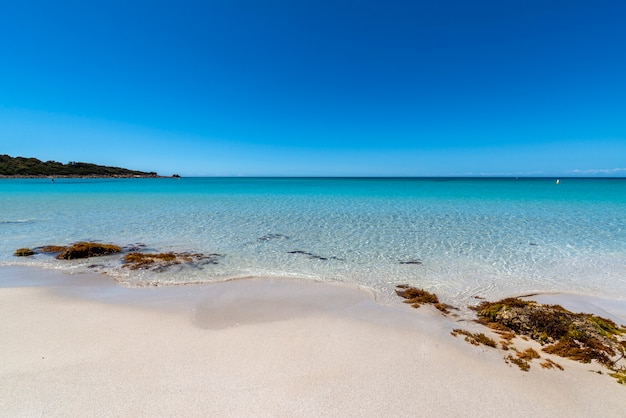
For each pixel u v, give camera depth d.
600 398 3.97
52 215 18.41
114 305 6.66
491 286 8.17
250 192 39.47
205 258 10.30
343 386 4.13
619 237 13.17
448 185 60.06
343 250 11.33
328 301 7.14
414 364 4.67
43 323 5.72
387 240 12.77
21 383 4.01
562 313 5.97
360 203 25.80
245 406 3.72
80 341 5.09
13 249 11.02
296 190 44.31
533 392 4.08
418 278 8.70
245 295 7.42
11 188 43.81
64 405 3.66
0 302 6.68
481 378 4.36
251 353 4.86
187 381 4.14
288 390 4.02
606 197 30.89
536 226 15.54
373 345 5.20
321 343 5.23
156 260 9.95
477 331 5.80
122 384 4.04
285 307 6.76
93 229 14.45
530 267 9.58
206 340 5.24
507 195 33.88
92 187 48.19
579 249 11.45
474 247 11.73
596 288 8.05
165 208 22.12
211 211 20.61
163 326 5.71
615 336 5.47
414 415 3.67
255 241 12.52
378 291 7.79
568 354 4.91
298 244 12.12
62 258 9.97
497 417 3.66
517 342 5.38
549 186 55.16
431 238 13.08
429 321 6.19
